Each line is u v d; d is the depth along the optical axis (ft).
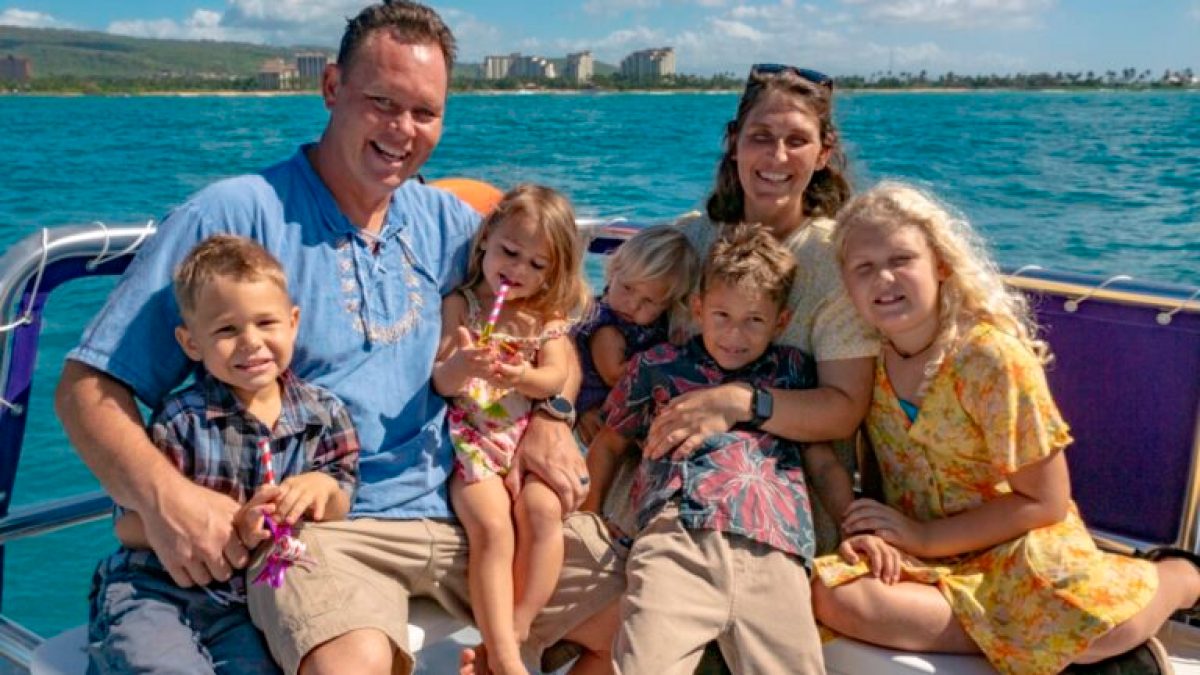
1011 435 9.23
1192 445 10.26
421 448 9.86
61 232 10.05
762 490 9.71
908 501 10.21
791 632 9.08
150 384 9.03
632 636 8.96
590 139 95.66
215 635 8.60
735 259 10.31
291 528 8.82
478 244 10.70
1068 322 10.86
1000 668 8.90
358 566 8.98
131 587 8.70
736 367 10.59
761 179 11.04
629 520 10.50
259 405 9.05
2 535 10.02
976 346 9.48
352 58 9.60
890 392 10.14
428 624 9.56
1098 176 62.59
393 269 10.11
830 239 10.71
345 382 9.65
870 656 9.07
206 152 90.84
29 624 17.12
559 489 9.97
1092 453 10.91
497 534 9.64
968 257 9.69
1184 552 9.66
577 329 11.53
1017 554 9.18
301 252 9.59
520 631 9.62
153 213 55.16
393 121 9.56
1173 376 10.32
